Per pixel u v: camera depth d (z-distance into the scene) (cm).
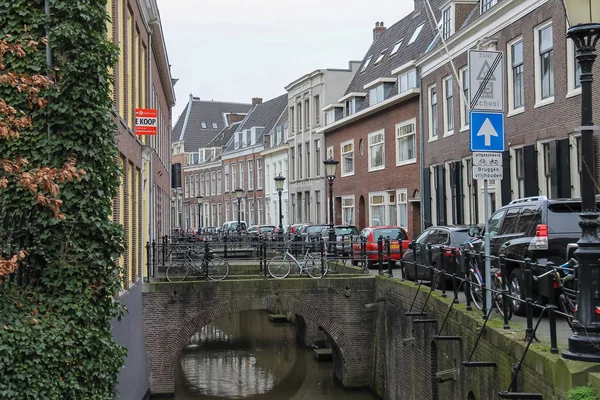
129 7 1677
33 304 868
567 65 1830
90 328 902
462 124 2538
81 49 932
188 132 7606
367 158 3622
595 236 687
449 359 1171
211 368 2245
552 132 1900
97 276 934
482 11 2477
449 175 2669
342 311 1858
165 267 1953
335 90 4388
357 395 1833
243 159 6053
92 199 921
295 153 4850
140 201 1848
